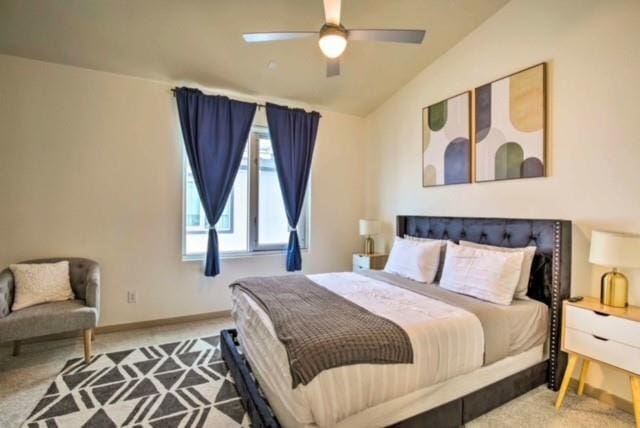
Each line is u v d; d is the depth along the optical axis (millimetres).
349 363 1558
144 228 3566
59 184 3217
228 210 4113
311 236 4551
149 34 2912
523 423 2031
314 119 4402
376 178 4637
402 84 4047
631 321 1899
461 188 3326
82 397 2260
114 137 3420
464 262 2738
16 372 2586
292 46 3201
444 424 1871
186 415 2076
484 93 3066
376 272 3453
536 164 2650
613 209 2229
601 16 2283
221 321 3818
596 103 2312
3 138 3025
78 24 2736
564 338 2248
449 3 2814
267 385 1854
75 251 3285
